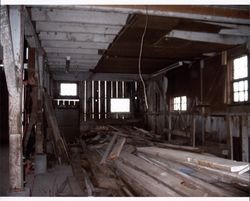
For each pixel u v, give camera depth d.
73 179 5.28
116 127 12.39
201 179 4.20
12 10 3.71
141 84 13.91
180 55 8.42
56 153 7.05
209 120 8.20
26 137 6.26
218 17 4.46
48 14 4.94
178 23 5.28
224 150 6.93
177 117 10.36
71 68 11.24
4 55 3.58
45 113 7.21
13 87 3.71
